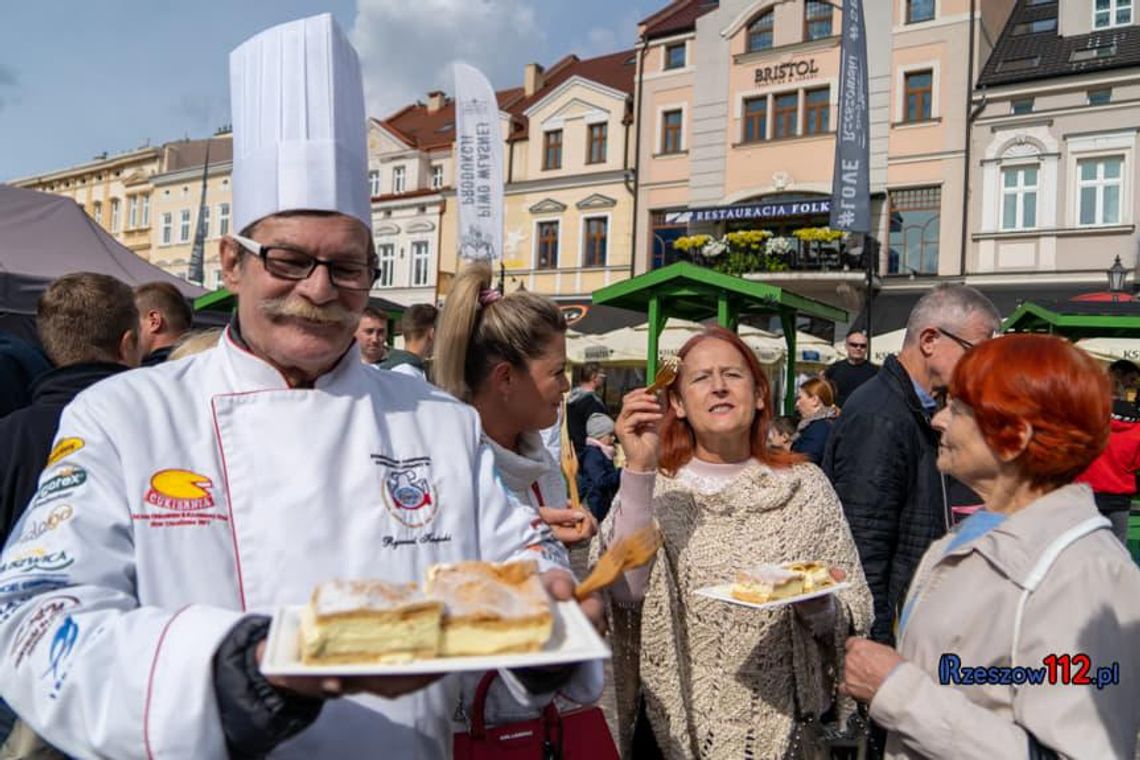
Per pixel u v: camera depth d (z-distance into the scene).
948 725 1.50
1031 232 18.48
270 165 1.40
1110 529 1.57
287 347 1.39
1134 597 1.45
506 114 27.59
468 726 1.85
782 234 22.00
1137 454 5.20
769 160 21.86
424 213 29.22
